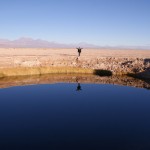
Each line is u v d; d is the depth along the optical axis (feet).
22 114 70.85
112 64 169.17
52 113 72.18
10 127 59.98
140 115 71.26
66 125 61.98
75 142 51.37
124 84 123.44
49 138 53.01
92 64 169.17
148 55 246.27
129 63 168.25
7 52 232.73
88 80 133.90
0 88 106.83
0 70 135.74
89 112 73.77
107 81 131.54
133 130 58.80
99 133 56.70
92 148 48.26
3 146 48.91
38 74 146.82
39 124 62.39
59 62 168.25
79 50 190.90
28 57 174.91
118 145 49.96
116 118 68.13
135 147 49.11
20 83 119.34
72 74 152.46
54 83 122.83
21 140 52.03
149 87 116.37
